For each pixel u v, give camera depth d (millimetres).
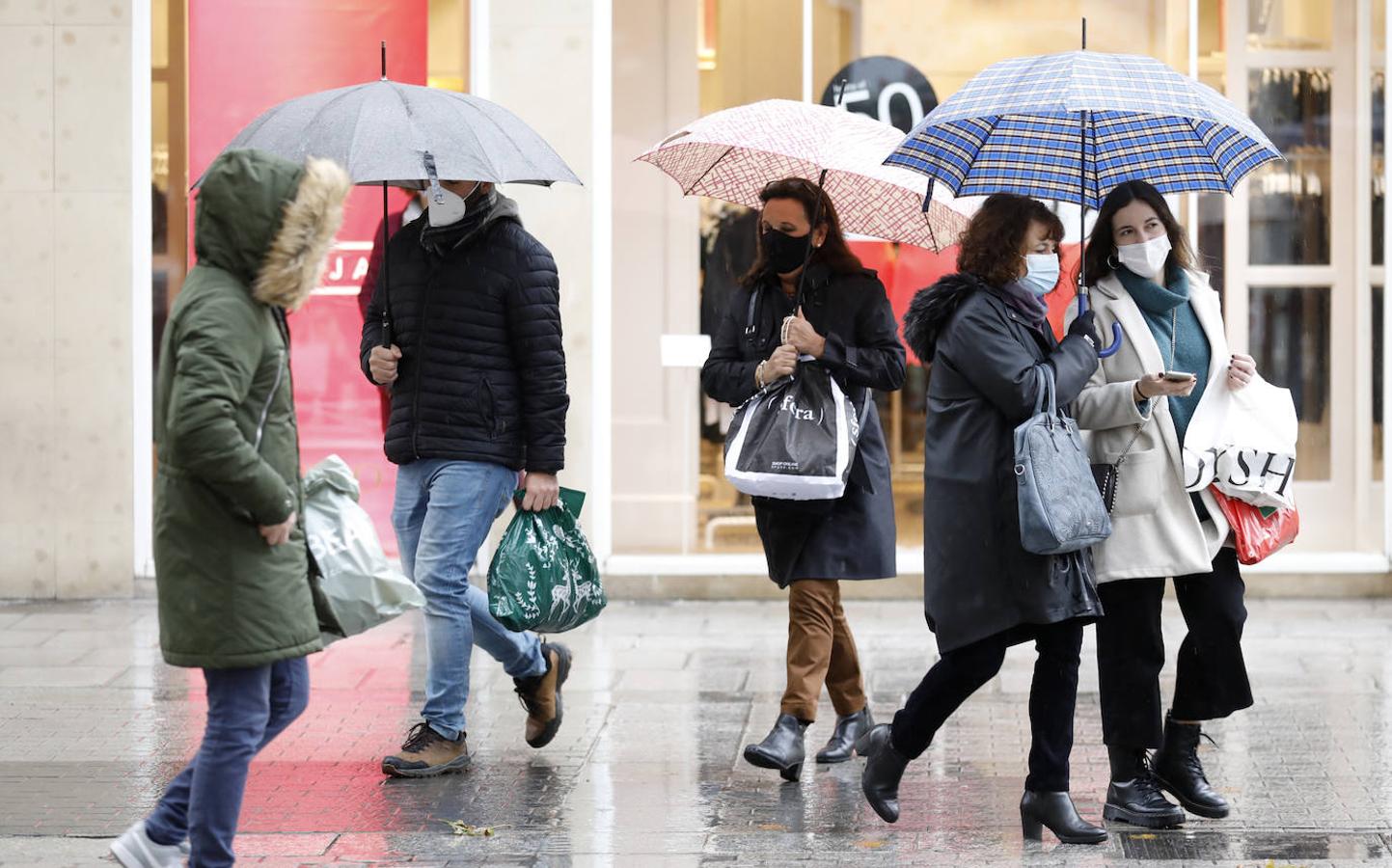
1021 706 24703
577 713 24422
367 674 26875
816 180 21922
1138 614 18719
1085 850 18078
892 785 18859
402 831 18844
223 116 32219
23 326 32031
